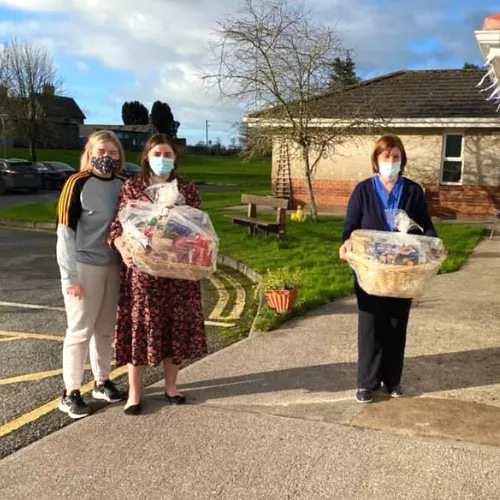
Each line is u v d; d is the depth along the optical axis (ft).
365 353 14.06
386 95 65.36
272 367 16.63
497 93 16.29
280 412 13.67
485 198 59.41
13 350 18.81
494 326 20.34
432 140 60.54
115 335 13.61
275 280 22.06
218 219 52.37
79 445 12.20
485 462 11.28
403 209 13.76
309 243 39.22
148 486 10.66
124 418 13.43
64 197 13.41
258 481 10.75
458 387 14.99
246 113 53.36
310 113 51.08
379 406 13.91
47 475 11.08
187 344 13.76
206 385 15.37
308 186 52.85
